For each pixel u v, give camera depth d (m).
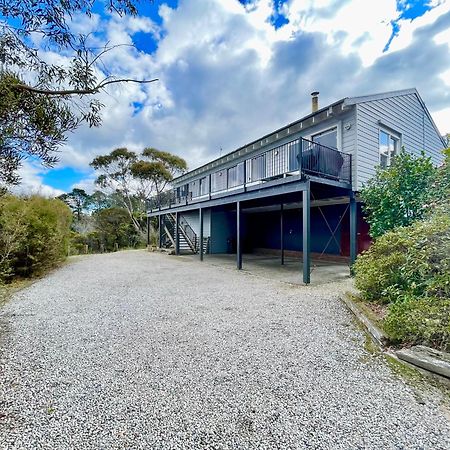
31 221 7.21
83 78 1.69
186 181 18.09
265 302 4.73
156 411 1.89
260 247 14.66
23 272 7.19
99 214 23.23
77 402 1.99
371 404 1.96
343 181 7.31
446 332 2.49
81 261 11.05
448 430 1.70
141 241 23.05
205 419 1.81
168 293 5.44
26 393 2.10
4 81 1.41
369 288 4.18
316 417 1.82
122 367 2.50
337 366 2.52
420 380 2.27
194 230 15.97
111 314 4.08
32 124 1.54
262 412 1.88
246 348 2.90
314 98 9.73
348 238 10.06
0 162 1.52
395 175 5.77
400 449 1.55
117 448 1.56
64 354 2.77
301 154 6.23
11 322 3.73
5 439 1.62
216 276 7.44
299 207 11.84
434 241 3.19
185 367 2.50
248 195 7.88
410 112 9.64
